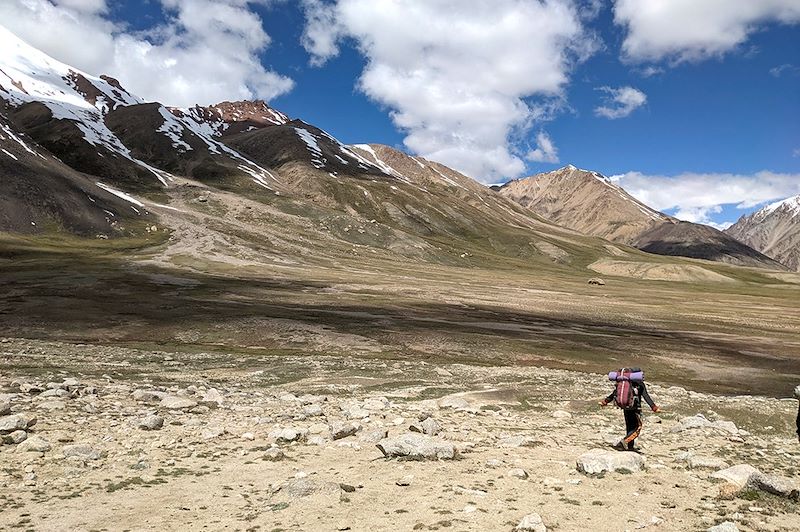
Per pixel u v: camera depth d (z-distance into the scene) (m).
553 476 12.41
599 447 16.28
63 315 58.41
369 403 22.77
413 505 10.09
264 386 30.27
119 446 14.59
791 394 43.75
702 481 12.28
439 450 13.80
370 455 14.08
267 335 55.03
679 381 47.06
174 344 49.28
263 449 14.73
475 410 23.47
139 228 167.88
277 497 10.71
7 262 106.50
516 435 17.61
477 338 59.75
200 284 95.94
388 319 70.25
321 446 15.06
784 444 19.11
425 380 34.50
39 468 12.45
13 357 33.50
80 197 166.12
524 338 62.91
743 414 28.47
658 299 136.88
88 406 18.92
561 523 9.16
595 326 80.56
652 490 11.33
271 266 135.88
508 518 9.38
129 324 56.31
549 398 29.73
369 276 135.38
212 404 21.53
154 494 10.97
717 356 59.91
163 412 19.44
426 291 109.56
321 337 55.22
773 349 67.50
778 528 9.14
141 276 100.44
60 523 9.34
